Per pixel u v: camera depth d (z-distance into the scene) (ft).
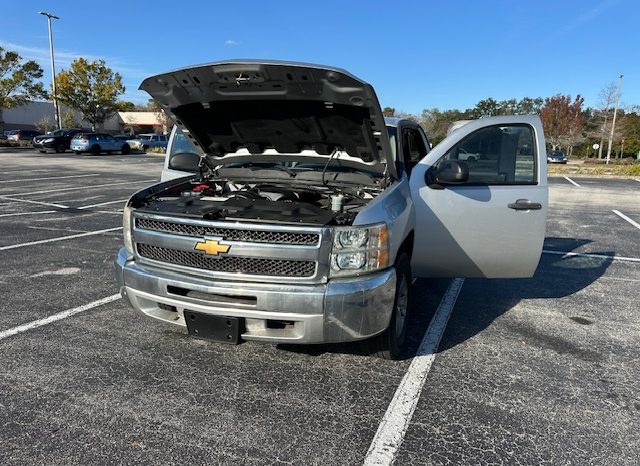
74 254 20.59
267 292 9.32
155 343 12.07
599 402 9.98
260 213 10.31
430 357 11.84
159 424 8.79
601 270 20.49
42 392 9.70
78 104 136.26
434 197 12.64
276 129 13.00
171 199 12.44
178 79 11.30
